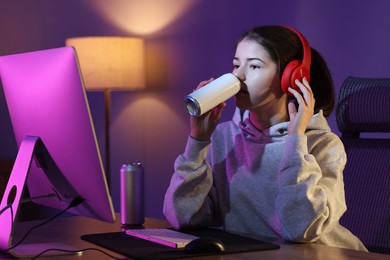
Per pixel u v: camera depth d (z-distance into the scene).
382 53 2.80
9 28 4.62
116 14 4.12
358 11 2.90
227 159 1.71
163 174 3.90
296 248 1.37
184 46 3.74
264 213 1.60
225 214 1.67
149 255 1.25
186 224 1.60
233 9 3.45
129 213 1.68
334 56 3.00
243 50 1.56
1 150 4.50
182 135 3.76
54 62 1.23
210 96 1.43
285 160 1.49
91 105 4.31
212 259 1.24
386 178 1.77
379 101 1.80
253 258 1.25
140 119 4.03
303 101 1.53
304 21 3.12
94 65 3.68
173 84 3.81
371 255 1.29
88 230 1.61
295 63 1.55
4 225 1.30
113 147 4.22
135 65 3.74
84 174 1.26
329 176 1.54
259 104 1.57
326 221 1.46
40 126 1.32
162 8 3.86
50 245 1.38
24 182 1.29
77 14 4.30
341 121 1.89
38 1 4.48
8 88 1.43
